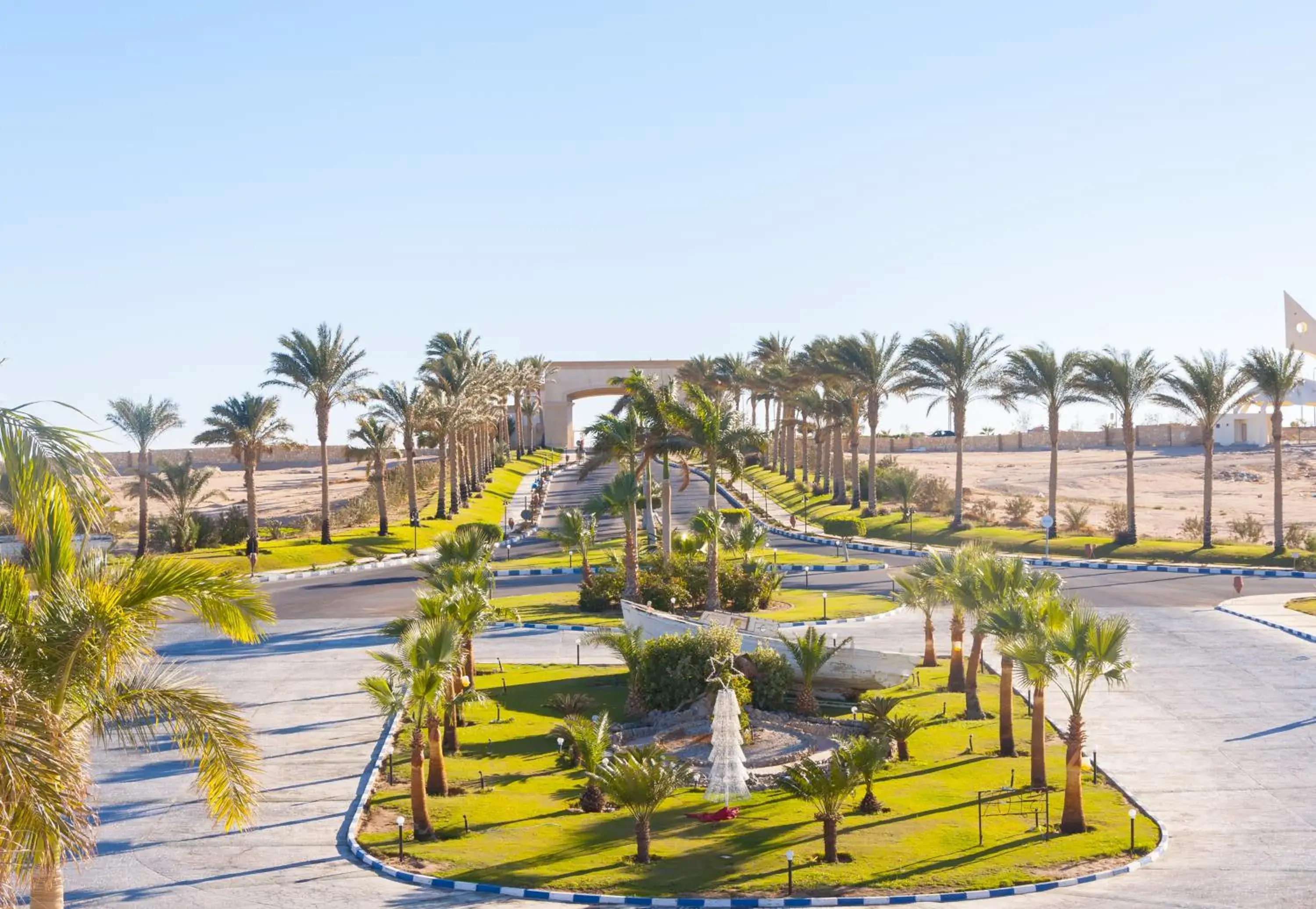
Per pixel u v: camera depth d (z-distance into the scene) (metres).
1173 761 29.08
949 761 29.55
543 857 22.70
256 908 20.12
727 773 26.45
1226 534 76.25
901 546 71.19
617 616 49.72
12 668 12.24
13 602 12.85
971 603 32.94
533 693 37.31
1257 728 31.83
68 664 12.90
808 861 22.27
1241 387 64.12
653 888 20.86
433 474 116.12
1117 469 128.88
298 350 71.31
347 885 21.27
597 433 53.03
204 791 27.16
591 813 25.81
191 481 76.38
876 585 56.34
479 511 93.31
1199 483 113.38
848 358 80.88
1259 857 22.39
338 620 49.53
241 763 14.52
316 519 89.62
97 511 12.12
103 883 21.47
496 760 30.09
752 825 24.73
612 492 50.47
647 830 22.53
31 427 11.70
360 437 79.38
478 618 34.94
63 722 13.18
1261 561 61.59
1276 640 42.59
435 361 94.62
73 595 12.98
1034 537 70.81
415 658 24.48
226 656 42.44
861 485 94.38
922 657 41.25
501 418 141.38
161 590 13.80
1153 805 25.83
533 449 151.00
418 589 56.59
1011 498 100.94
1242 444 147.62
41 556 12.91
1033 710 29.17
